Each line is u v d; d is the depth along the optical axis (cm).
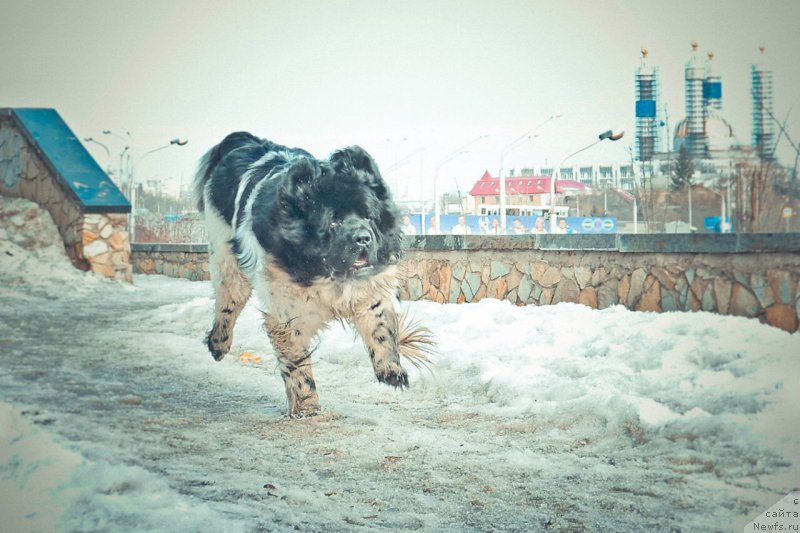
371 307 590
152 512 340
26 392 638
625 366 645
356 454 488
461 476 446
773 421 481
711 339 662
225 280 755
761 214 3238
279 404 635
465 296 1123
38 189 1703
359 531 359
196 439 514
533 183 8556
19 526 321
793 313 738
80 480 367
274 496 399
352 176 564
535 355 728
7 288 1421
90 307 1279
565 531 365
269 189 593
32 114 1733
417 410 614
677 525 369
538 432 537
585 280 955
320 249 554
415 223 5172
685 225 5462
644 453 478
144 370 760
